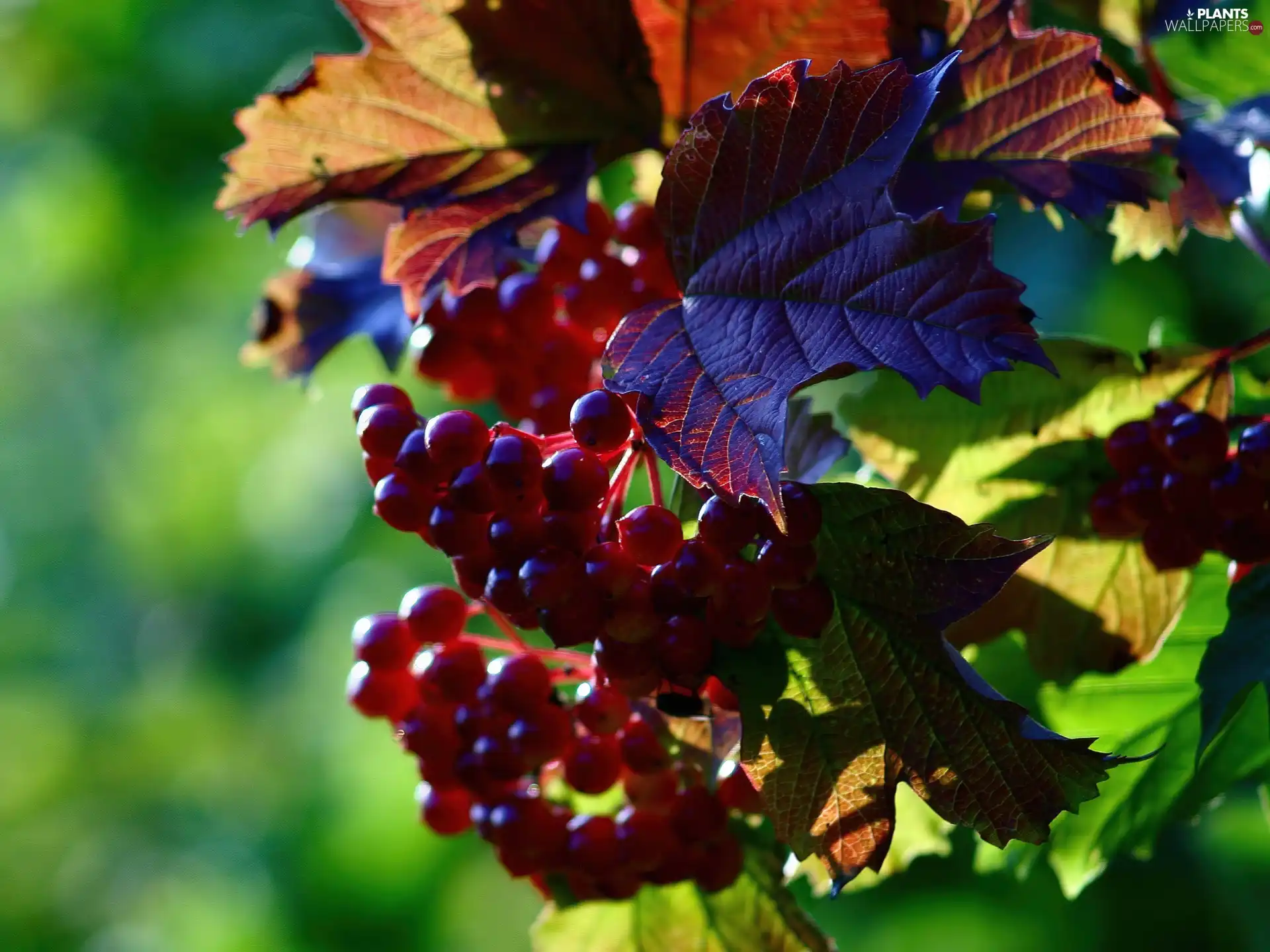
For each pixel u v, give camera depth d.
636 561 0.32
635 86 0.37
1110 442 0.37
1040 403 0.38
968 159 0.36
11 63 1.00
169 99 0.97
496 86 0.37
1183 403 0.38
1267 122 0.39
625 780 0.36
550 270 0.38
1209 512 0.36
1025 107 0.35
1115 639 0.38
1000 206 0.37
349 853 0.89
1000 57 0.35
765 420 0.30
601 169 0.38
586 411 0.32
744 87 0.37
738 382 0.31
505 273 0.39
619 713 0.35
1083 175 0.36
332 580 0.98
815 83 0.31
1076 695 0.40
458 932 0.89
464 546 0.33
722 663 0.33
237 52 0.94
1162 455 0.36
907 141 0.31
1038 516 0.38
